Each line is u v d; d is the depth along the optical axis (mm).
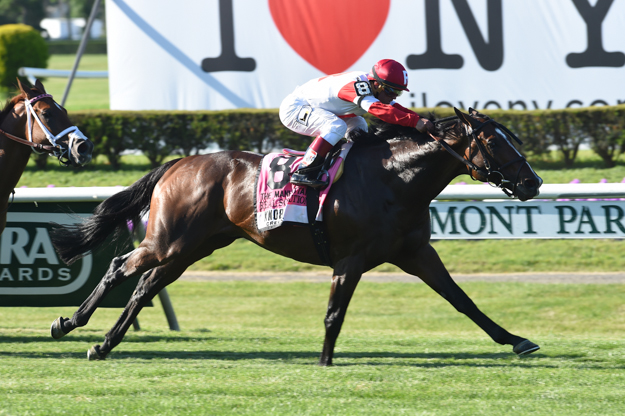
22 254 12008
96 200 11820
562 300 13555
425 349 10125
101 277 11914
